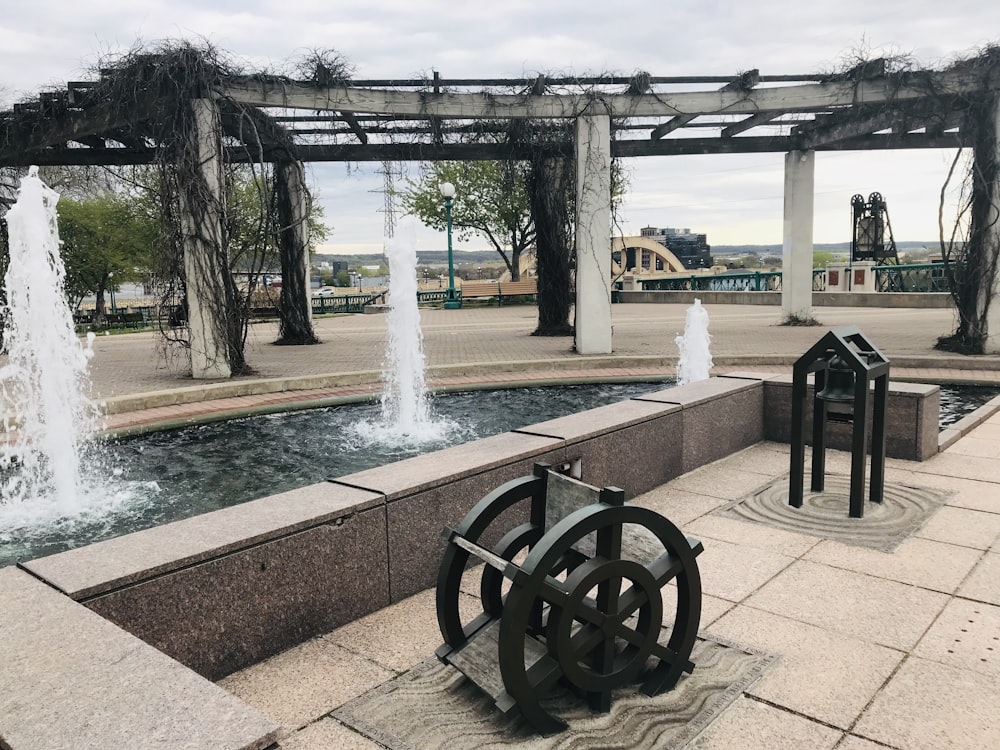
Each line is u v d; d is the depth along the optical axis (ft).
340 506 11.40
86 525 16.99
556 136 52.21
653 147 54.08
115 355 49.67
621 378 35.81
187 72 34.58
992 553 13.75
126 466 21.68
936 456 20.70
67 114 37.60
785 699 9.18
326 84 37.91
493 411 29.25
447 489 13.04
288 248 55.52
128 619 9.09
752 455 21.57
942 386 33.91
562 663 8.23
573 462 15.81
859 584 12.60
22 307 28.17
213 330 36.63
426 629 11.32
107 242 101.55
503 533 14.26
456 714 8.85
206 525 10.68
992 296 39.34
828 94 40.34
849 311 76.84
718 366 39.45
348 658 10.46
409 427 26.40
